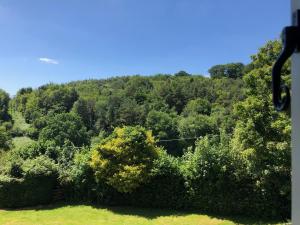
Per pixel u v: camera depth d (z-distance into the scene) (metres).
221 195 17.69
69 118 41.97
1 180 20.30
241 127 15.84
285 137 14.65
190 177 18.36
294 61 1.31
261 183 16.55
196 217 17.30
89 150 21.39
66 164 21.98
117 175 19.11
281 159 15.21
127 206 19.91
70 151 22.69
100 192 20.25
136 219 17.30
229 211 17.59
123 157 19.36
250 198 17.16
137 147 19.23
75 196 21.41
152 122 39.72
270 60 15.44
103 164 19.39
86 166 20.67
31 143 22.97
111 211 18.97
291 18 1.32
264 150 15.30
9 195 20.42
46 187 21.09
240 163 17.08
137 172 18.69
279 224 15.67
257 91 15.40
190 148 19.59
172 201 19.00
